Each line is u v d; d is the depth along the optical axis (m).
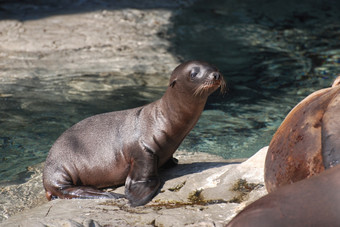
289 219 7.42
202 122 22.88
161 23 38.84
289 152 9.88
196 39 35.44
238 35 36.72
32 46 32.03
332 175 7.61
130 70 28.88
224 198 13.60
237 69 29.70
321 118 9.48
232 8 44.44
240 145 20.45
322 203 7.34
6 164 19.05
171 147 16.47
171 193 14.65
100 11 40.78
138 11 41.59
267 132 21.67
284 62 30.97
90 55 31.05
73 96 25.34
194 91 15.69
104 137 16.80
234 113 23.83
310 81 27.75
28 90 26.02
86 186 16.41
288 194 7.68
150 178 15.72
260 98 25.50
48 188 16.44
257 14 42.69
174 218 12.42
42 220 12.03
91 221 12.19
